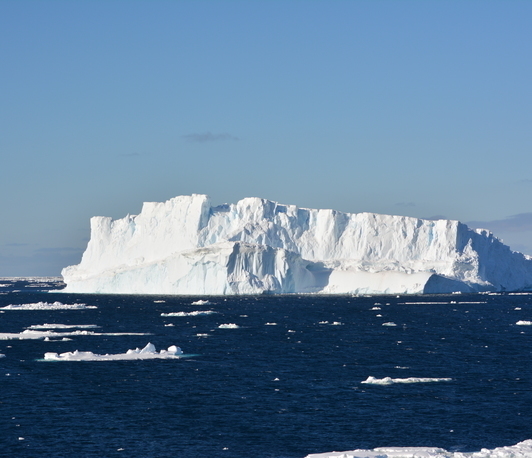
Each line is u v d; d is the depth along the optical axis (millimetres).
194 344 193500
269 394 129625
